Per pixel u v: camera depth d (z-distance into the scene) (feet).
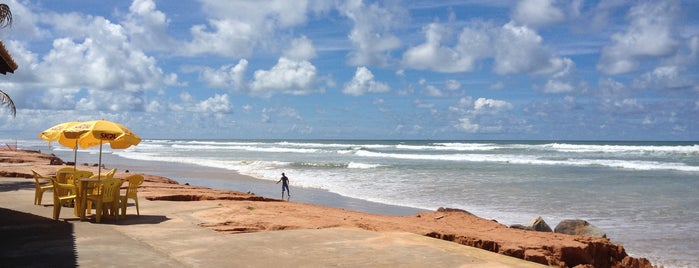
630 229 48.98
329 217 37.09
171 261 22.70
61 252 23.82
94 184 34.76
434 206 64.23
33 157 105.29
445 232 32.37
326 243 27.14
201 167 138.31
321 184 92.27
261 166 141.38
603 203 66.28
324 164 146.20
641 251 40.60
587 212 58.85
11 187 51.88
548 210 60.39
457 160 172.04
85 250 24.40
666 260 38.01
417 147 328.08
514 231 36.22
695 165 143.13
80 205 34.01
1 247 24.77
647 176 108.47
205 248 25.48
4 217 33.27
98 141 42.19
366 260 23.63
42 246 25.12
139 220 33.73
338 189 84.28
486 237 31.78
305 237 28.66
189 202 43.96
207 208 39.75
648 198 71.31
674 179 101.40
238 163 153.28
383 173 116.16
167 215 35.96
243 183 94.99
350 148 314.55
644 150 245.24
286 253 24.73
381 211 60.75
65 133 38.81
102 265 21.57
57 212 33.01
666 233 46.98
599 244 32.76
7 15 45.44
